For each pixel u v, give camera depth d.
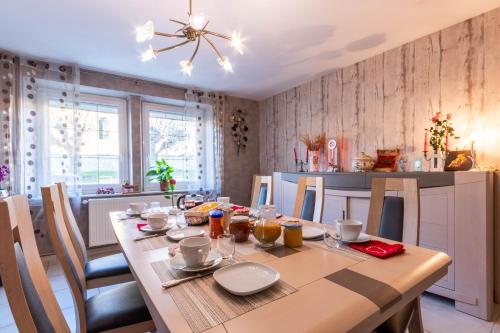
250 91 4.13
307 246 1.13
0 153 2.63
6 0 1.88
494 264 1.96
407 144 2.60
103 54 2.76
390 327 1.00
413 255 0.99
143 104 3.78
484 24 2.10
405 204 1.42
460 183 1.90
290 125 4.00
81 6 1.96
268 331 0.55
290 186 3.35
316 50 2.73
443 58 2.34
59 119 3.00
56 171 2.98
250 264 0.86
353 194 2.57
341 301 0.66
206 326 0.57
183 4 1.96
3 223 0.62
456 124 2.25
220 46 2.61
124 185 3.47
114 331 1.07
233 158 4.36
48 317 0.77
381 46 2.66
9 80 2.68
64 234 1.30
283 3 1.96
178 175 3.98
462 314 1.86
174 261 0.92
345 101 3.18
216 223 1.29
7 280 0.62
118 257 1.77
